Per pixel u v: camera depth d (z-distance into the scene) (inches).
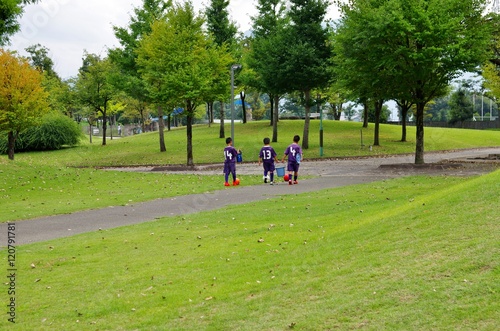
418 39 745.0
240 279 244.8
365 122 1761.8
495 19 804.6
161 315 207.2
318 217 401.1
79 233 389.1
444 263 197.6
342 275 217.0
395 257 220.7
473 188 300.5
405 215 289.6
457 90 2704.2
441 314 160.6
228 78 1113.4
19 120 1071.6
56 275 273.3
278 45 1304.1
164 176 810.2
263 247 309.7
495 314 153.3
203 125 2166.6
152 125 3083.2
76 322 206.8
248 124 1952.5
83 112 2269.9
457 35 763.4
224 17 1549.0
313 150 1325.0
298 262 257.0
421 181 617.9
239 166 1065.5
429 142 1515.7
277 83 1302.9
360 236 275.3
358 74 850.8
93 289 248.2
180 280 254.5
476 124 2512.3
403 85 826.2
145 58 1176.8
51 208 507.8
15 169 748.0
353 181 677.3
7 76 1058.1
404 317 164.1
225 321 191.5
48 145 1679.4
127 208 510.3
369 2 855.1
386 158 1154.7
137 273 271.9
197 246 327.6
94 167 1182.9
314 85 1301.7
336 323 170.4
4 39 822.5
